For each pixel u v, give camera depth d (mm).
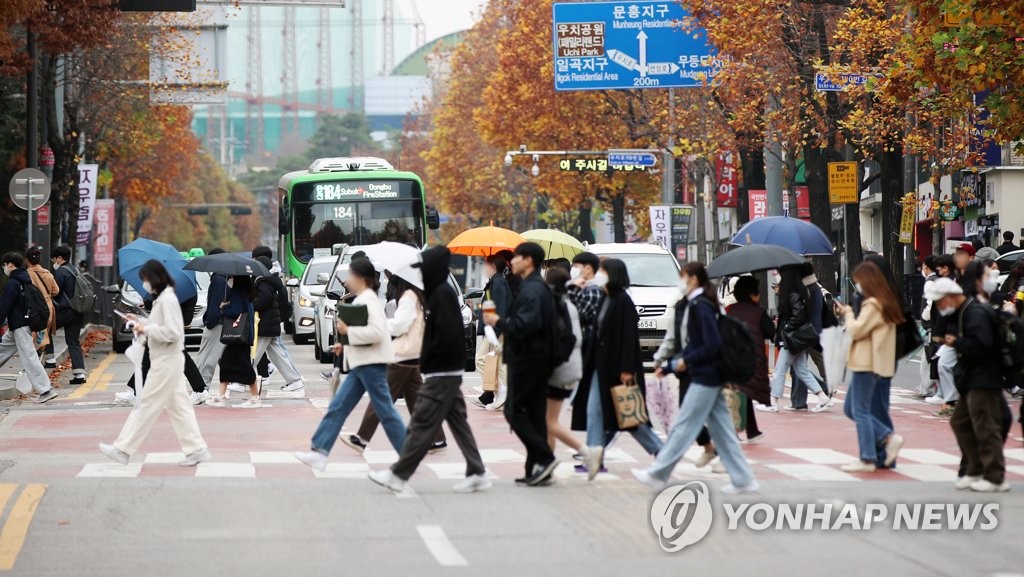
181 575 21641
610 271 30797
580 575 21281
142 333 35375
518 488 30516
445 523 26078
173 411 34188
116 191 170875
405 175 91000
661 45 94750
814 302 46062
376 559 22719
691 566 21922
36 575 21844
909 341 32500
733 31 79188
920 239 123812
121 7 82000
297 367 68250
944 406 45719
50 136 97500
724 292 55844
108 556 23250
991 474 29391
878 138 78312
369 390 31859
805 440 39219
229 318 48562
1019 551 23094
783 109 81188
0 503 28531
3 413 47219
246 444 38938
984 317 28891
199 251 76188
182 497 29344
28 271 51719
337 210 90188
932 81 53781
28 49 79875
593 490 30172
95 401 51375
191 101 122688
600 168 124125
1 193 111812
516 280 45969
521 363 30094
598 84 95062
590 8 95062
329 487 30875
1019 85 52125
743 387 35875
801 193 118750
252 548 23781
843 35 73688
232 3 98312
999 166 98875
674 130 108375
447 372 29625
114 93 117375
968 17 50938
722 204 122625
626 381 30516
